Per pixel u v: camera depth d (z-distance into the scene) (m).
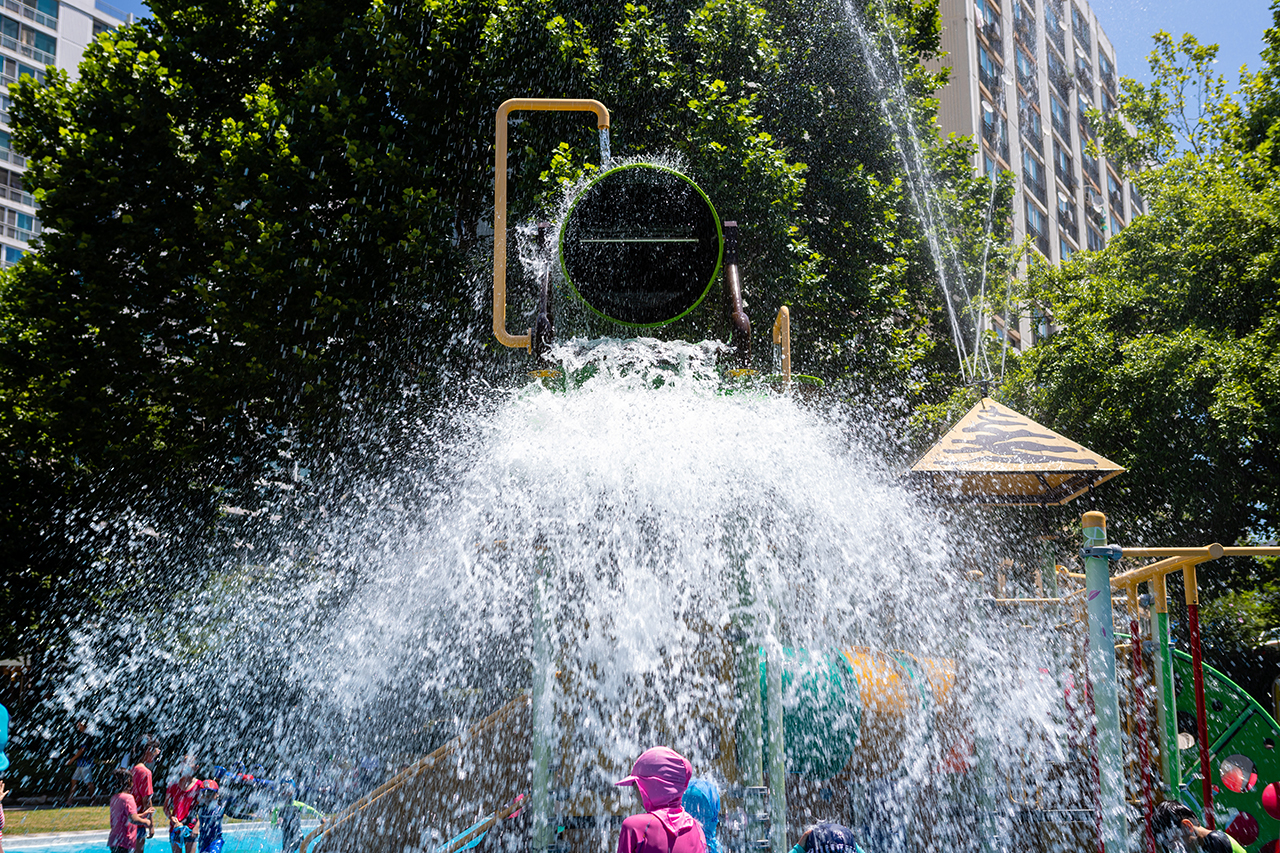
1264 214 17.34
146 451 15.55
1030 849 4.47
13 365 15.73
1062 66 53.72
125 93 15.99
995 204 23.41
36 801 16.02
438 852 4.19
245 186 14.40
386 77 14.60
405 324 13.99
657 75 13.88
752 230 13.17
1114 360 17.27
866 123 16.72
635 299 4.12
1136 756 5.14
